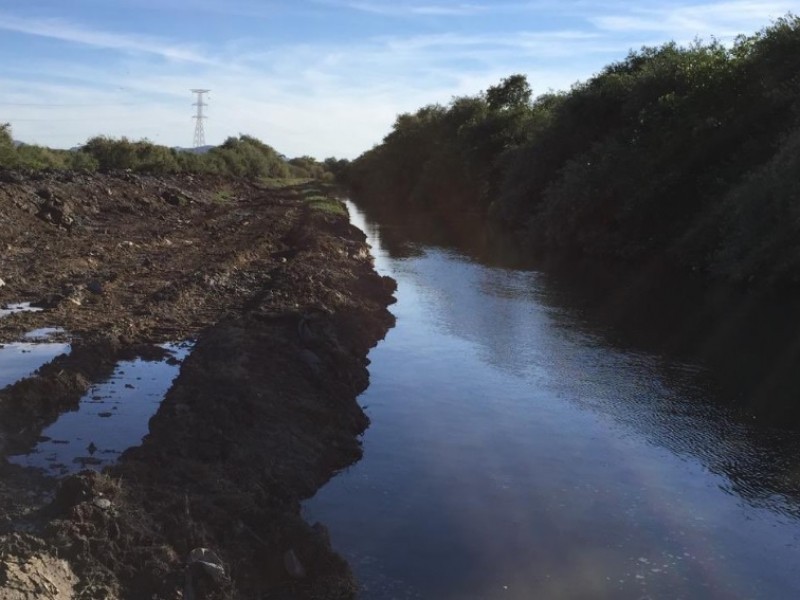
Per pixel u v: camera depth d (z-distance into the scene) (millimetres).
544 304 18719
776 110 25453
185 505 6406
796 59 23953
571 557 6684
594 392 11445
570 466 8695
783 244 19125
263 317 13727
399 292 20438
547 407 10750
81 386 10062
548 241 31688
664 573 6441
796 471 8617
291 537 6312
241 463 7691
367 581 6215
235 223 33812
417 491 7965
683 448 9281
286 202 50500
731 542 7012
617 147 29750
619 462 8836
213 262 21234
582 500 7824
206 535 6102
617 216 27875
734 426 10039
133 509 6129
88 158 61531
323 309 14797
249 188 68500
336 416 9641
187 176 66938
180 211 39094
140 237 26797
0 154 46250
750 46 28016
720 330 15625
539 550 6793
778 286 19609
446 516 7406
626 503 7777
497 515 7449
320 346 11953
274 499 7148
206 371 10219
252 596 5727
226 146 97812
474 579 6289
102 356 11469
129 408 9539
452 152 57812
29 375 10430
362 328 14641
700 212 25422
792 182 19094
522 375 12320
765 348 14062
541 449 9195
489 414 10438
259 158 98375
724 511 7637
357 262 24188
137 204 38562
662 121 28266
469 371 12523
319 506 7547
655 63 31359
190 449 7832
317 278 18422
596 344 14445
